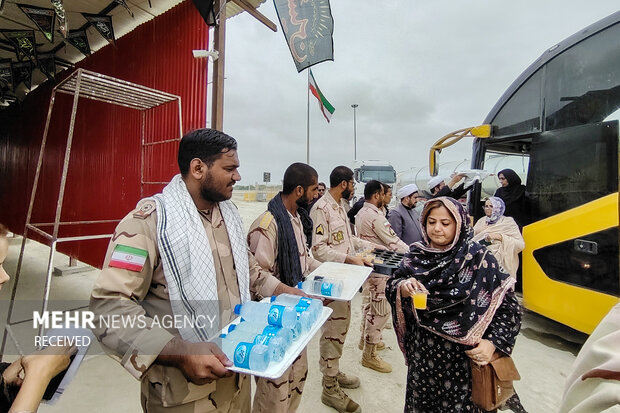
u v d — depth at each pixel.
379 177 13.66
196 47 3.61
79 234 5.02
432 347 1.53
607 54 2.92
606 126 2.86
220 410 1.20
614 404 0.58
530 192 3.55
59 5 2.93
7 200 7.65
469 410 1.44
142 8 4.05
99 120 4.73
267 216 1.77
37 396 0.78
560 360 3.04
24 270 5.36
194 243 1.12
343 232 2.52
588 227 2.96
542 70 3.46
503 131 3.91
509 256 3.44
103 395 2.24
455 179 4.65
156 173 3.90
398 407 2.31
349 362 2.92
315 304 1.38
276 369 0.96
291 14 3.33
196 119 3.57
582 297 3.00
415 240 3.76
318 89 9.39
